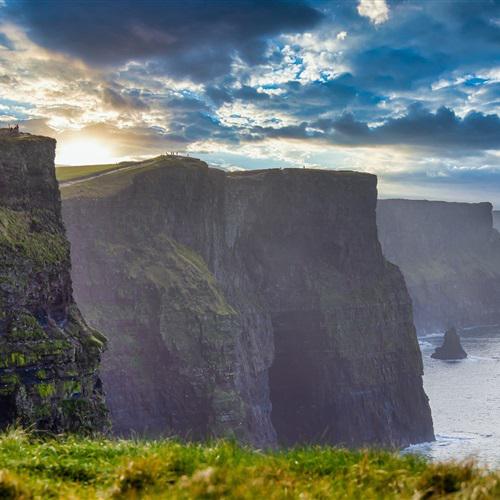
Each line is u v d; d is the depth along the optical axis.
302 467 14.18
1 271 67.62
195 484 12.51
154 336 160.38
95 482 14.02
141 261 170.00
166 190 182.88
